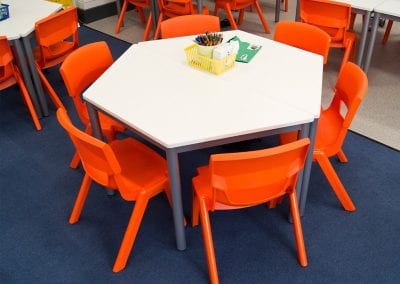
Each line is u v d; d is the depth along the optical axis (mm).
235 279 1771
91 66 2176
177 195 1689
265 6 4906
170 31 2545
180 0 3473
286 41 2504
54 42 2695
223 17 4578
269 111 1639
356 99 1674
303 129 1645
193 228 2012
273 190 1592
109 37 4156
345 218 2053
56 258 1900
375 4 2834
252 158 1321
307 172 1853
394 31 4156
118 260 1800
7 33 2518
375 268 1804
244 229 2014
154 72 1958
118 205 2180
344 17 2781
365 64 3123
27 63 2666
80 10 4473
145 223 2061
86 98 1772
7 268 1861
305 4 2898
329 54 3721
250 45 2209
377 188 2232
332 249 1894
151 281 1777
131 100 1736
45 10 2916
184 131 1535
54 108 3020
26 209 2178
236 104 1689
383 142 2578
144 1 3883
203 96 1752
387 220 2039
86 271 1833
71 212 2150
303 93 1762
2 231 2051
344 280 1756
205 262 1851
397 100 3025
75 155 2377
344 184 2262
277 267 1819
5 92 3242
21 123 2873
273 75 1915
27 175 2408
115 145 1987
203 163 2441
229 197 1533
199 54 1948
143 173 1791
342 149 2525
